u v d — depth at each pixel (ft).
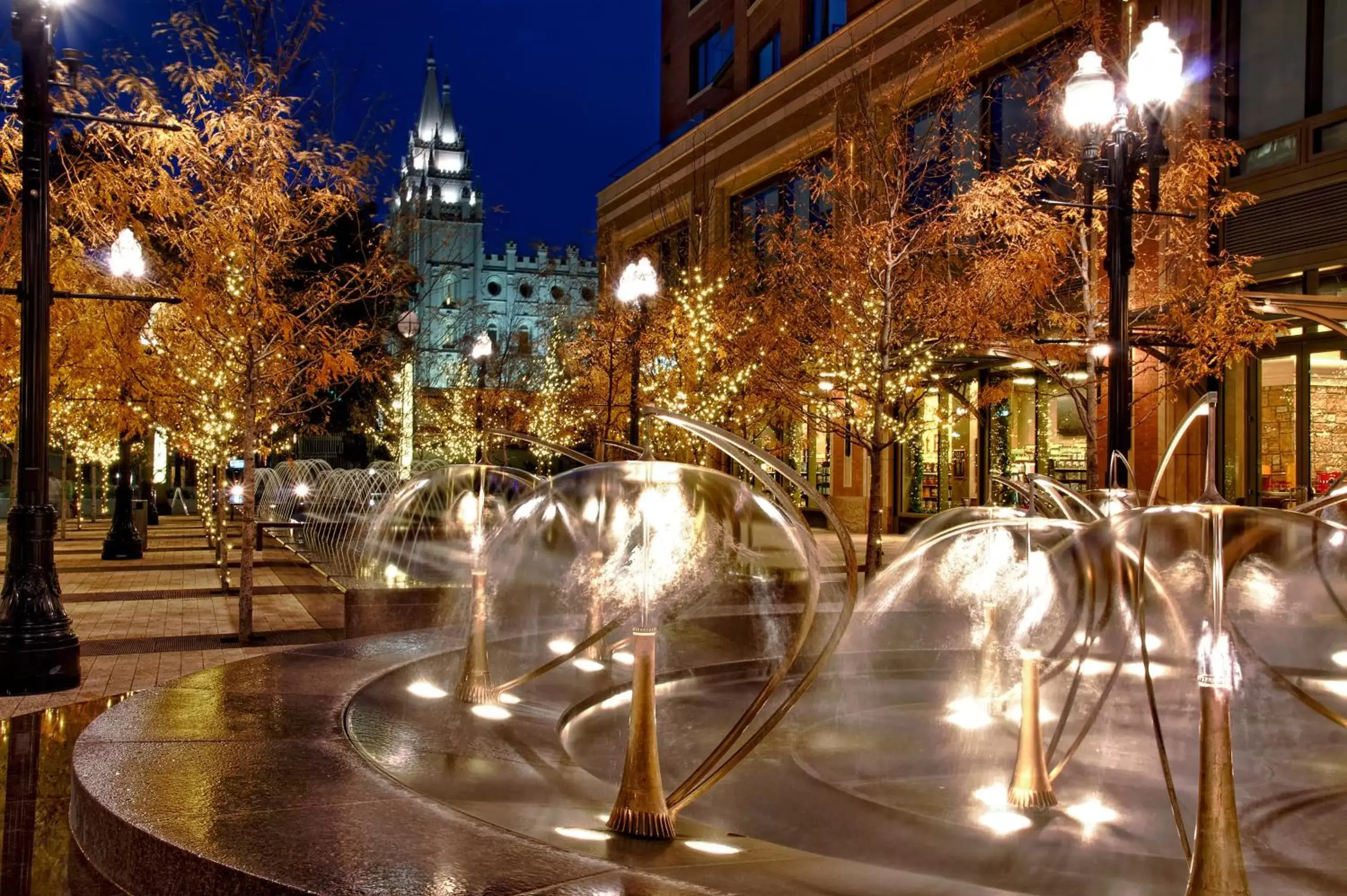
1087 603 26.11
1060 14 57.62
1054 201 38.68
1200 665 11.41
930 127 69.00
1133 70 34.58
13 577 30.04
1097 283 52.75
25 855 14.84
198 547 86.17
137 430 64.08
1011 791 17.87
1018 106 74.90
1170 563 25.70
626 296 54.08
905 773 19.94
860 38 90.53
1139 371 62.59
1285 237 60.70
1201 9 65.21
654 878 11.46
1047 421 81.10
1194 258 52.70
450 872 11.50
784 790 18.71
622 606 33.73
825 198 79.56
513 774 17.72
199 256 42.73
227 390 52.85
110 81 42.73
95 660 35.01
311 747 17.52
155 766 16.21
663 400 80.69
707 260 92.99
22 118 30.42
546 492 26.76
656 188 131.13
